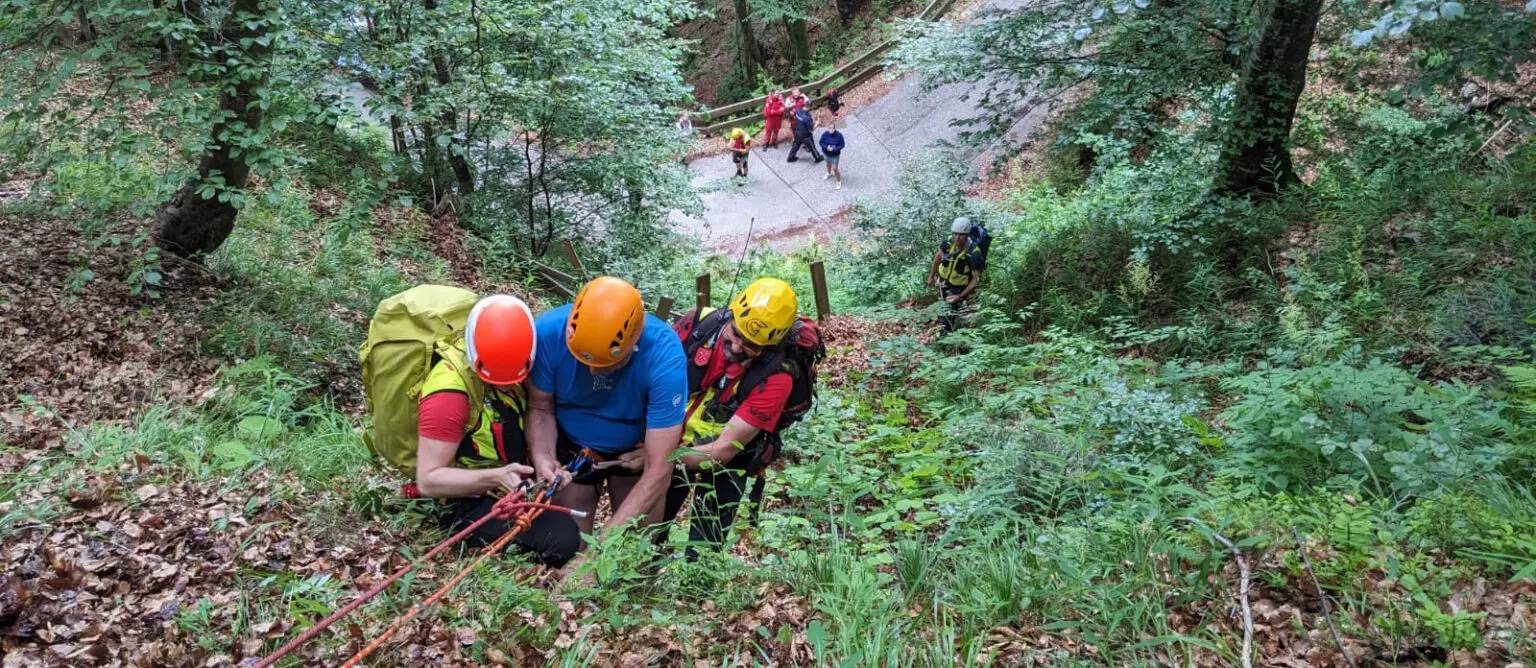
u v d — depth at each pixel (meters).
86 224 7.02
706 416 4.11
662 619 3.34
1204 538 3.89
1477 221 8.30
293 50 8.00
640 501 3.80
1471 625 3.11
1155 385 7.37
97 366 5.96
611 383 3.80
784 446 6.11
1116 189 13.27
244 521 3.86
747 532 4.45
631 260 13.27
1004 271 11.62
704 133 25.25
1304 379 5.48
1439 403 5.27
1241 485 4.63
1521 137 10.63
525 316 3.59
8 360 5.70
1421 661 3.11
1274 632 3.29
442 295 3.79
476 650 3.08
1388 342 7.41
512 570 3.69
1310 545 3.76
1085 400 6.08
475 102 10.70
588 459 3.97
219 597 3.31
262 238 8.99
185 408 5.49
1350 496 4.16
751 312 3.88
